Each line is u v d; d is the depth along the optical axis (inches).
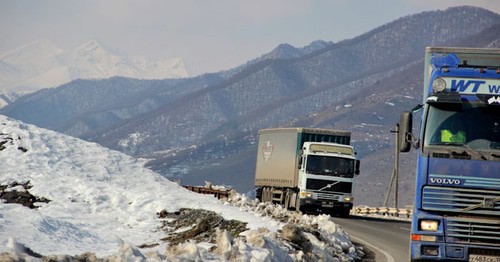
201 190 2395.4
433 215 888.3
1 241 903.7
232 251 731.4
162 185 1802.4
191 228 1355.8
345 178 2415.1
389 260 1247.5
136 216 1459.2
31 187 1572.3
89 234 1138.7
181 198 1589.6
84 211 1483.8
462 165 885.2
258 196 3280.0
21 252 555.2
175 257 648.4
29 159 1749.5
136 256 604.7
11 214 1182.3
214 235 1224.2
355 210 3821.4
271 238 910.4
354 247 1346.0
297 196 2610.7
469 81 914.7
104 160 1875.0
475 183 880.3
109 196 1552.7
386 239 1654.8
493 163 880.9
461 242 877.8
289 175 2778.1
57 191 1557.6
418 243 889.5
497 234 874.8
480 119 901.2
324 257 1043.9
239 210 1647.4
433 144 899.4
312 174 2405.3
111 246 1050.7
